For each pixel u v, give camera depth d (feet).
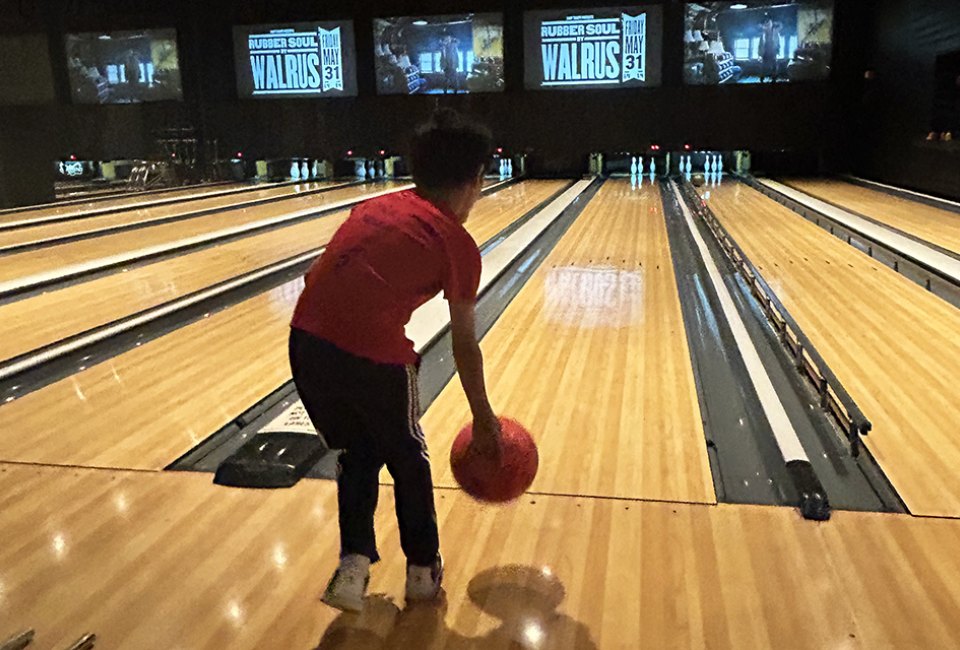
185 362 9.97
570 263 15.76
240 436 7.72
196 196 30.66
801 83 33.47
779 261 15.49
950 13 24.63
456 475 5.01
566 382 8.92
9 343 10.85
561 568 5.31
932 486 6.33
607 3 33.96
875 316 11.43
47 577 5.33
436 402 8.37
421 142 4.46
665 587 5.07
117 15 37.14
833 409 7.68
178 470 6.92
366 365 4.35
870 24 32.55
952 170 24.67
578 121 35.47
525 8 34.68
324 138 37.68
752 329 10.82
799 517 5.89
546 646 4.55
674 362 9.52
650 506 6.10
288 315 12.17
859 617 4.73
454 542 5.65
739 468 6.79
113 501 6.36
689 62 33.99
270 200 29.35
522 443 4.99
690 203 25.61
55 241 19.39
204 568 5.40
